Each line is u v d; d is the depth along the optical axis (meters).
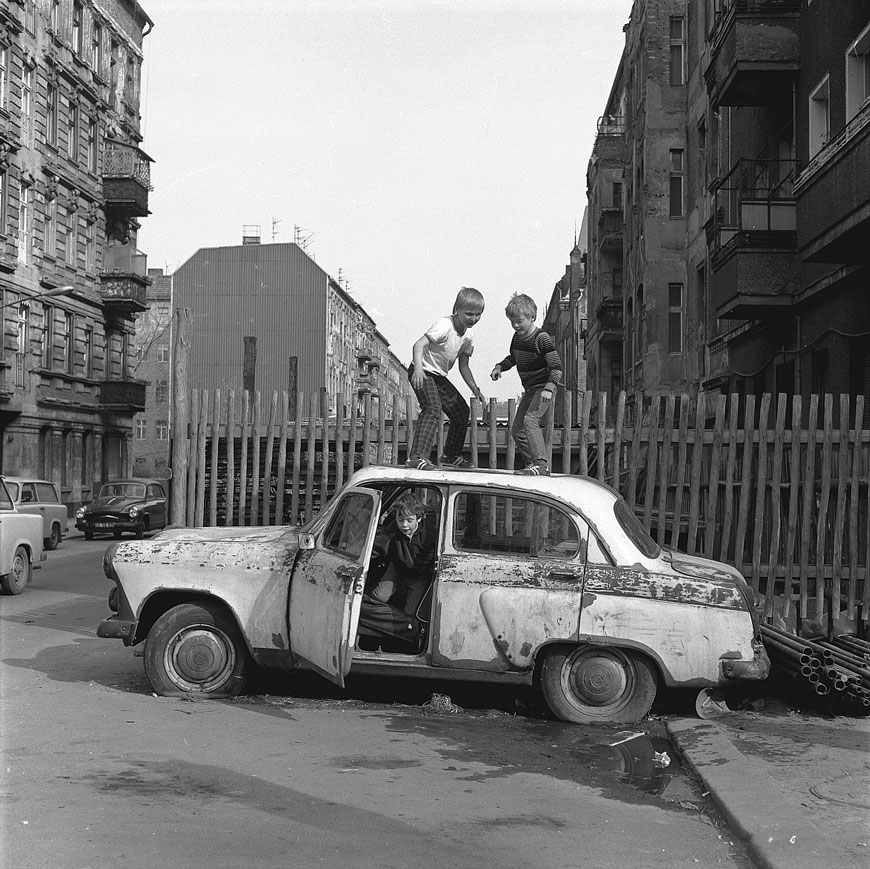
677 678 6.61
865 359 13.20
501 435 9.97
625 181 34.53
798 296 15.49
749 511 9.79
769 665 6.73
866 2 12.91
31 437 35.72
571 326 64.25
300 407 10.02
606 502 6.95
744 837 4.34
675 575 6.69
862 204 11.20
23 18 34.94
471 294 7.98
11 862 3.93
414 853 4.13
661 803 4.96
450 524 6.89
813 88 15.17
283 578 7.00
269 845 4.18
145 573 7.18
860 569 9.24
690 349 26.09
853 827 4.49
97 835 4.25
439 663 6.71
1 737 5.93
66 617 11.86
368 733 6.22
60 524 24.97
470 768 5.48
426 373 7.98
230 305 76.44
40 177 36.56
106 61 43.75
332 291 79.44
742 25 16.03
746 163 19.44
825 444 9.30
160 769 5.27
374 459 9.98
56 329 38.12
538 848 4.24
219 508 10.23
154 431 71.88
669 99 28.00
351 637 6.20
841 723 6.79
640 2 29.98
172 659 7.15
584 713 6.67
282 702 7.07
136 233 47.31
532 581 6.68
